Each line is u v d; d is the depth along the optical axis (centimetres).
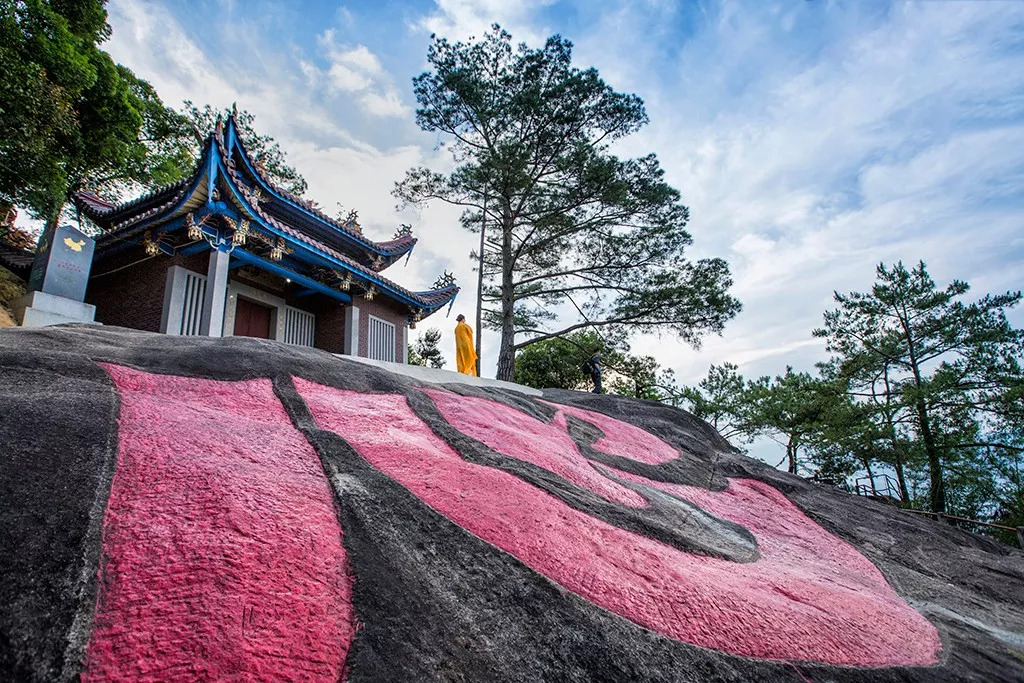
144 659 166
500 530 321
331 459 339
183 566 204
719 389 3044
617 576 318
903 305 2202
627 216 1950
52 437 262
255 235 1210
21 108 1029
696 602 314
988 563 736
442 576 258
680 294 1828
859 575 572
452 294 1947
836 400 2167
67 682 153
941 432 1934
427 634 216
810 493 879
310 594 212
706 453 984
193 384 423
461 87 1892
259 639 183
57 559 189
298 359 548
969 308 2038
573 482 494
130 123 1445
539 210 1942
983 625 505
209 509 240
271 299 1526
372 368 627
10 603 168
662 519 500
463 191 1997
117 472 253
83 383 355
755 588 376
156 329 1195
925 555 721
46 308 855
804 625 329
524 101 1878
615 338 2170
